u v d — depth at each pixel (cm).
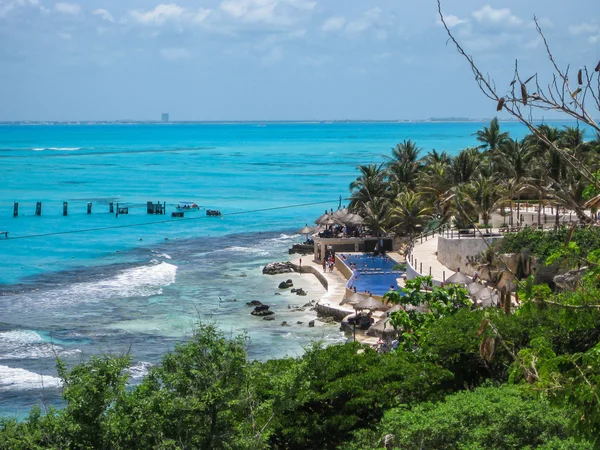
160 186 19575
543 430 2225
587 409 1591
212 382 2230
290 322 6869
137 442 2145
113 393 2166
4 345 6044
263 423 2550
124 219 14062
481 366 3133
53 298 7812
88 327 6656
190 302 7662
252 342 6178
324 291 8225
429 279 3919
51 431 2105
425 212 9906
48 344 6091
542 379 1652
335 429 2755
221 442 2206
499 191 7800
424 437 2289
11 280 8706
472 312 3428
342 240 9794
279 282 8750
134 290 8212
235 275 9150
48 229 12838
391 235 9906
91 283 8588
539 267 5384
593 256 1748
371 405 2794
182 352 2333
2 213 14588
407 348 3575
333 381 2873
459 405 2425
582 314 1753
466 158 9962
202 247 11238
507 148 10862
